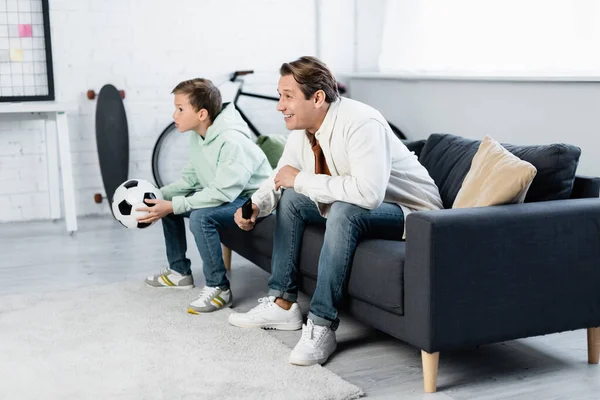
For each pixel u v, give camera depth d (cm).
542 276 224
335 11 518
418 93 454
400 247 231
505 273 218
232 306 297
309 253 260
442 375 232
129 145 484
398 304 219
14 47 446
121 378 226
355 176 232
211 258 288
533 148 246
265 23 505
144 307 293
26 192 468
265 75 511
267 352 245
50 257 381
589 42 344
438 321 211
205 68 495
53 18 458
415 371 235
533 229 221
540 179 238
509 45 391
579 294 231
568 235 226
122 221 292
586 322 234
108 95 461
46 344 255
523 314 223
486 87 395
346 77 529
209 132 295
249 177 293
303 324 263
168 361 239
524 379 229
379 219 241
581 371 236
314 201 253
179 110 295
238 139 292
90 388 220
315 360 236
